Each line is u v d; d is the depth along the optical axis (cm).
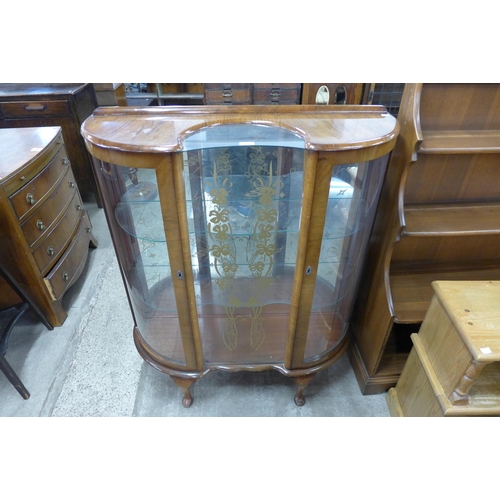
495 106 109
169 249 95
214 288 116
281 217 101
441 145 102
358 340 149
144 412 137
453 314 98
